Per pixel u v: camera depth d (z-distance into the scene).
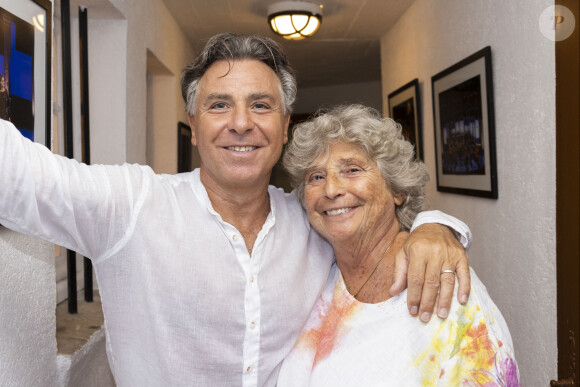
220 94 1.11
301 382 1.15
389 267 1.14
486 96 2.20
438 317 0.98
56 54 2.00
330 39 4.30
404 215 1.22
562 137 1.33
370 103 6.40
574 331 1.24
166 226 1.06
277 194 1.33
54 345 1.22
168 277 1.05
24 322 1.05
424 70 3.23
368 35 4.21
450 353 0.96
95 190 0.97
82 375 1.40
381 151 1.12
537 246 1.79
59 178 0.92
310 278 1.23
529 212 1.85
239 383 1.12
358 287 1.18
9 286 0.99
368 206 1.14
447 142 2.78
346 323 1.14
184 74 1.20
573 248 1.25
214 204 1.15
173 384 1.07
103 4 2.11
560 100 1.33
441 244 1.00
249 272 1.12
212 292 1.07
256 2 3.29
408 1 3.39
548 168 1.70
